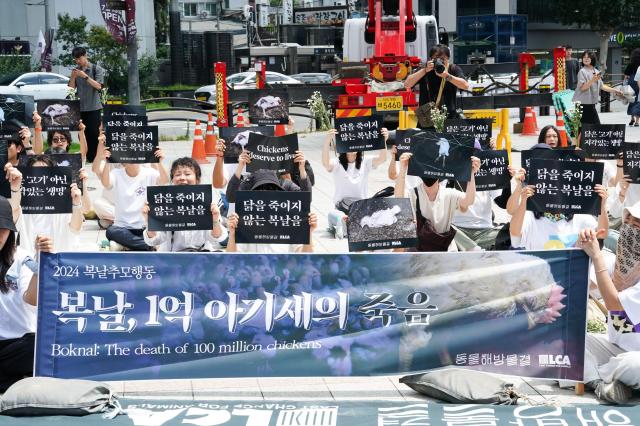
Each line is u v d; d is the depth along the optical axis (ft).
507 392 26.73
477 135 46.80
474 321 27.89
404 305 27.84
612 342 28.43
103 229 49.73
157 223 30.76
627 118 107.86
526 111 92.43
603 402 26.76
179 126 114.01
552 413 25.61
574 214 31.63
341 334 27.78
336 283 27.76
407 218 30.17
